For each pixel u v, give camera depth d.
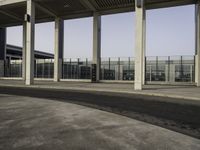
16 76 39.25
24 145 4.86
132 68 29.41
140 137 5.48
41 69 35.97
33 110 8.90
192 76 26.19
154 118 7.81
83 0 25.48
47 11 29.61
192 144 5.01
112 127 6.41
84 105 10.44
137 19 18.97
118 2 26.22
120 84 25.94
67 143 5.00
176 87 22.12
